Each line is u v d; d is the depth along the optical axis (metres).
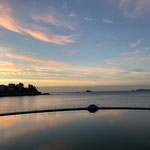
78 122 32.97
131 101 103.06
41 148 20.33
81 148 20.22
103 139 23.25
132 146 20.61
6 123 32.56
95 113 42.00
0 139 23.64
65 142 22.22
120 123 31.72
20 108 72.56
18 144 21.69
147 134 25.06
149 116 37.31
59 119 35.62
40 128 28.98
